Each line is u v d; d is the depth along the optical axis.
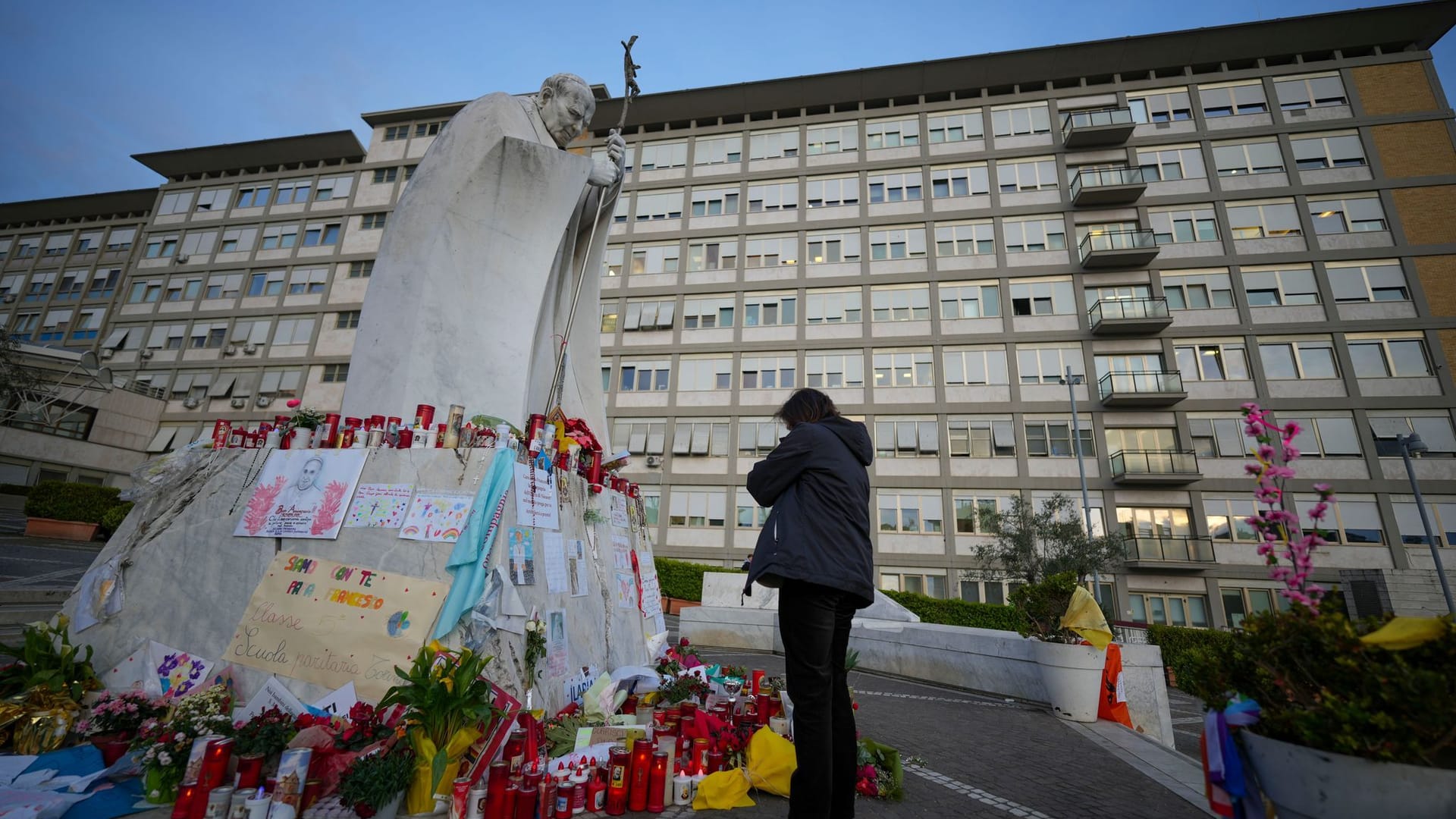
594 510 5.34
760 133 33.03
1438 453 23.44
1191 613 23.50
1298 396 24.78
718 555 27.14
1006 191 29.45
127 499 4.29
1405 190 26.08
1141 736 6.14
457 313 5.31
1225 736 2.01
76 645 3.77
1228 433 24.84
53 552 12.95
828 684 2.36
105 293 41.59
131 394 32.28
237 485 4.16
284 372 33.72
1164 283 26.89
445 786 2.82
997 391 26.91
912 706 7.39
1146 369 26.11
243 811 2.50
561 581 4.35
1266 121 28.08
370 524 3.81
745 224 31.61
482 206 5.59
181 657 3.66
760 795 3.43
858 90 32.12
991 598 24.84
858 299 29.31
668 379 29.97
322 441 4.29
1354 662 1.72
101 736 3.08
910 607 20.92
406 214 5.58
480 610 3.48
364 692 3.33
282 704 3.29
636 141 34.06
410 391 4.96
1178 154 28.30
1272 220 26.81
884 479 26.66
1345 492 23.50
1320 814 1.68
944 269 28.92
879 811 3.46
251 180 38.25
